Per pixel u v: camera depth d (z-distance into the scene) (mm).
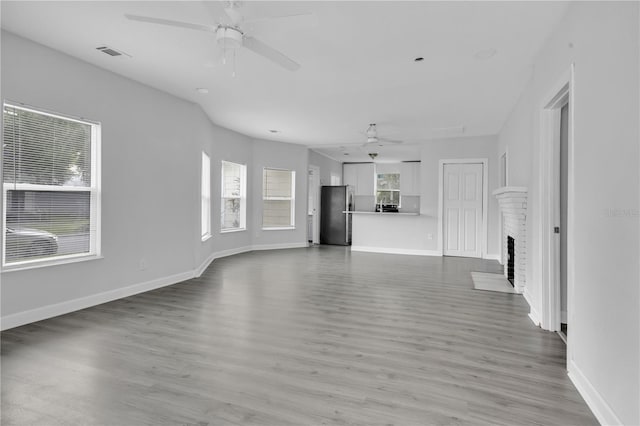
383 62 3787
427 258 7535
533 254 3691
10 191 3240
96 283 3965
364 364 2541
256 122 6648
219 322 3410
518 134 4867
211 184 6828
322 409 1978
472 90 4652
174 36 3266
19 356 2619
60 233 3652
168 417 1887
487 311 3820
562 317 3354
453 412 1959
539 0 2580
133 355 2654
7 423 1823
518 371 2451
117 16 2924
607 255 1880
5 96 3150
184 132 5164
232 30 2504
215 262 6750
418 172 11438
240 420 1868
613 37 1843
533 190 3727
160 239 4789
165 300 4164
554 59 2986
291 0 2643
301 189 9086
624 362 1695
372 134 6621
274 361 2578
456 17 2867
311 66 3916
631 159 1660
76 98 3719
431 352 2758
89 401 2033
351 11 2791
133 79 4348
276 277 5496
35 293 3402
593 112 2078
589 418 1917
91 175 3941
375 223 8547
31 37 3275
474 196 7715
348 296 4406
